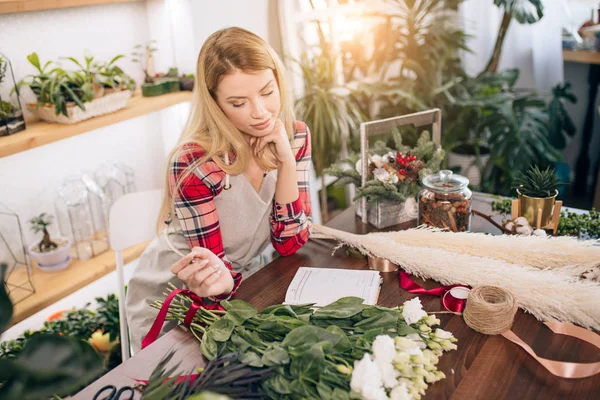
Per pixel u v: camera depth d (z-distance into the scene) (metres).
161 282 1.57
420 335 1.13
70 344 0.47
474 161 3.27
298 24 2.97
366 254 1.53
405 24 3.40
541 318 1.24
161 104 2.38
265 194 1.62
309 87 2.90
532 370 1.09
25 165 2.22
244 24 2.78
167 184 1.54
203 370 1.00
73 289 2.10
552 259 1.38
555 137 3.43
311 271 1.49
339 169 1.82
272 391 0.98
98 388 1.10
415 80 3.28
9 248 2.20
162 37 2.61
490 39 3.52
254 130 1.44
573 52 3.31
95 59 2.44
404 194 1.73
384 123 1.73
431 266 1.36
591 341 1.17
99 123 2.12
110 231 1.78
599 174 3.09
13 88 2.11
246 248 1.68
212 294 1.30
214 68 1.36
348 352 1.04
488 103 3.17
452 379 1.08
